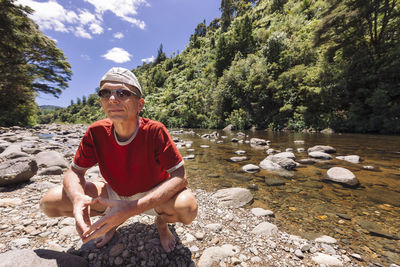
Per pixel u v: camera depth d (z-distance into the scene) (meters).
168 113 36.53
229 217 1.89
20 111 19.56
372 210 2.16
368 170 3.86
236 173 3.76
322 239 1.57
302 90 18.39
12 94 18.02
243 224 1.77
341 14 15.84
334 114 16.09
